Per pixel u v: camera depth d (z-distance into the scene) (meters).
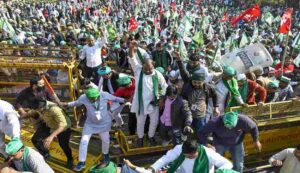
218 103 7.58
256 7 14.62
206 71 8.07
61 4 39.09
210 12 42.28
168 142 7.66
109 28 18.94
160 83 7.45
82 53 11.34
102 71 8.45
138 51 8.08
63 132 7.19
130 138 7.82
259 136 8.06
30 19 27.62
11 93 9.45
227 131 6.54
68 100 9.28
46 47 10.77
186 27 17.42
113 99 7.32
